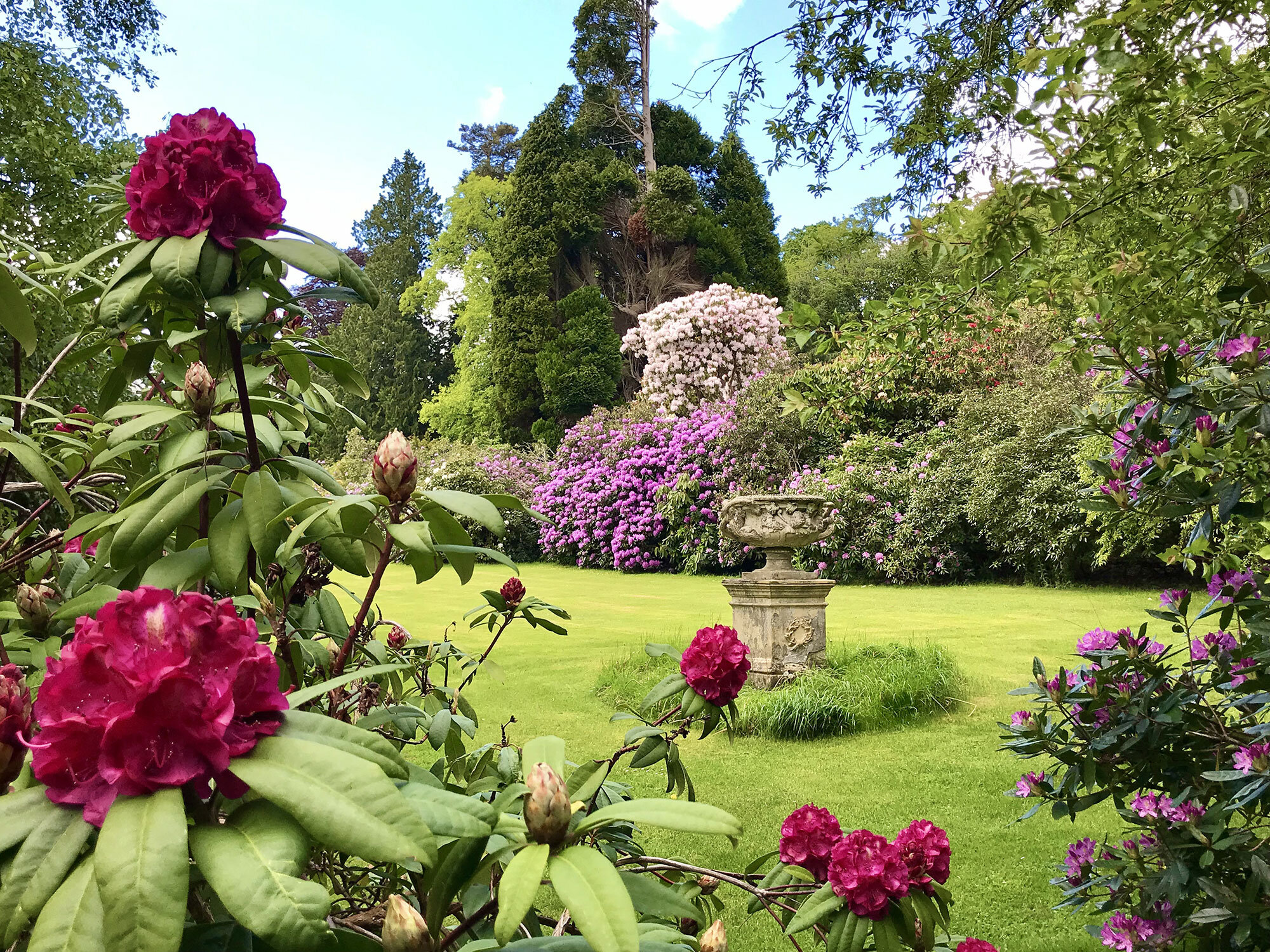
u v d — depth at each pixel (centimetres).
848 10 302
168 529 110
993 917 256
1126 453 198
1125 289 235
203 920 78
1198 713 190
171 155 94
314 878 132
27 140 591
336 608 160
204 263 93
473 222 2939
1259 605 180
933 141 309
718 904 160
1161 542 948
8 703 69
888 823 327
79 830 58
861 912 129
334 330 3066
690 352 1800
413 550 97
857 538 1185
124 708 57
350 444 2019
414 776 80
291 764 62
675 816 73
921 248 235
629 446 1587
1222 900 166
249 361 145
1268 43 223
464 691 538
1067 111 196
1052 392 1066
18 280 149
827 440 1334
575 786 92
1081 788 197
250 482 110
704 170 2462
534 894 65
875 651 576
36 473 123
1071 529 979
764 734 457
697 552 1376
